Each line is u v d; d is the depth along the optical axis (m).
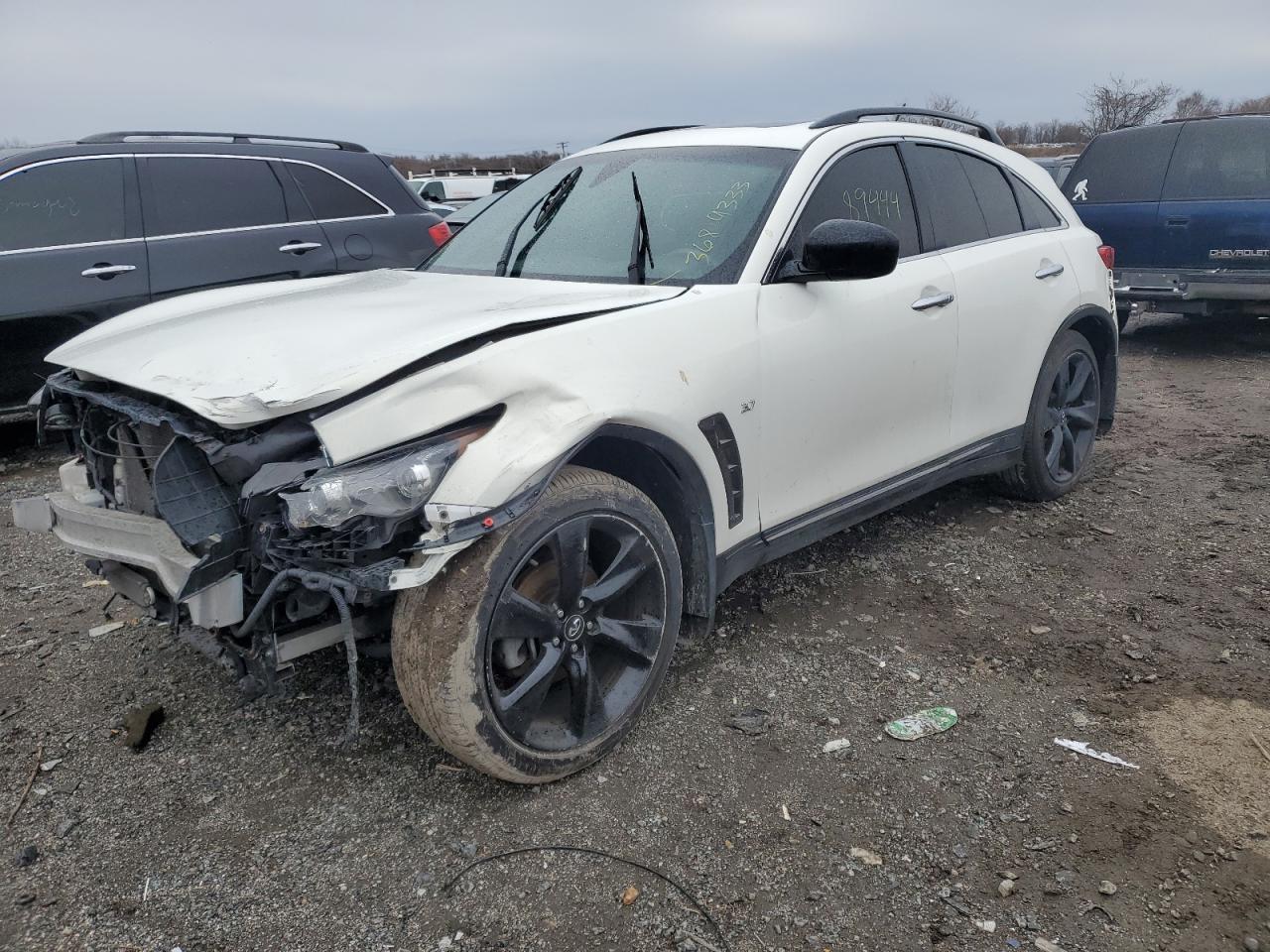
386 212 7.09
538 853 2.41
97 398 2.66
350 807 2.61
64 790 2.73
